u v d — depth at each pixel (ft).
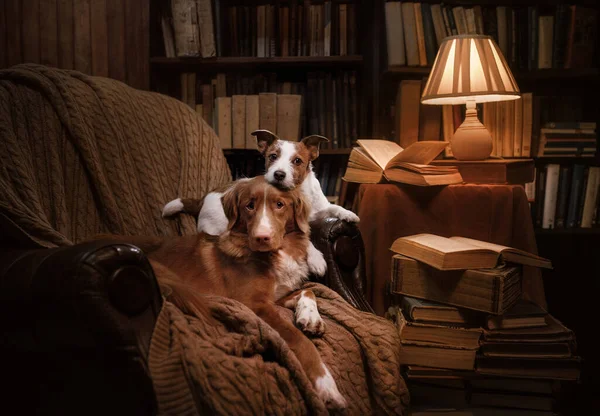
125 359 3.62
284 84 10.30
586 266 11.06
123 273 3.67
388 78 10.56
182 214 7.12
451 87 8.13
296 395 4.48
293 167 7.01
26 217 4.73
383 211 8.12
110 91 7.09
